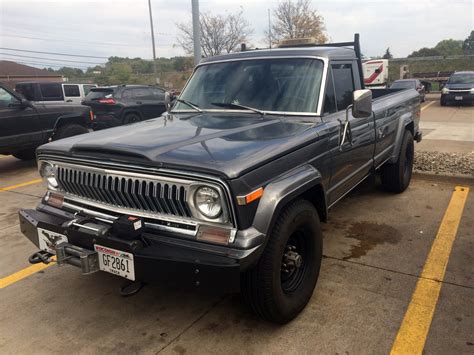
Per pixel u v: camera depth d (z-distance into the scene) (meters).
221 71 4.16
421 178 6.65
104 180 2.83
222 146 2.72
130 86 13.88
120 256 2.62
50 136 8.44
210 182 2.40
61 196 3.22
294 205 2.86
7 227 5.10
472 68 50.16
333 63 3.89
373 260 3.92
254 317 3.11
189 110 4.05
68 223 2.85
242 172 2.43
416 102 6.39
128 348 2.81
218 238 2.46
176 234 2.59
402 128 5.45
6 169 8.58
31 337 2.95
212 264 2.37
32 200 6.27
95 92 13.62
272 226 2.56
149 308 3.27
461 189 6.07
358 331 2.89
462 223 4.77
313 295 3.34
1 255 4.29
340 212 5.20
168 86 33.56
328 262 3.89
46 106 8.38
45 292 3.54
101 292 3.53
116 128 3.55
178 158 2.51
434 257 3.96
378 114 4.66
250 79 3.91
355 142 4.02
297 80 3.73
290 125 3.32
